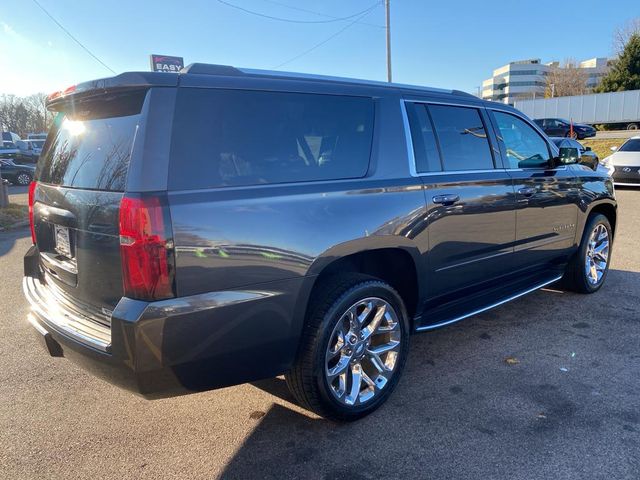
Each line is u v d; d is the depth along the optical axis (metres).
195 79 2.43
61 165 2.89
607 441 2.71
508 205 3.92
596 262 5.33
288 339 2.61
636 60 52.66
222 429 2.94
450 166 3.56
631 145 14.70
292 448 2.74
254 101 2.61
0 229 10.44
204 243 2.29
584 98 43.50
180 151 2.31
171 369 2.29
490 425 2.90
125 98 2.46
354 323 2.93
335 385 2.89
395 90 3.35
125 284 2.24
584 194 4.86
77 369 3.77
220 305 2.34
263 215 2.47
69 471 2.58
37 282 3.33
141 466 2.61
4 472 2.57
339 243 2.74
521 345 4.02
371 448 2.72
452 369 3.63
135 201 2.17
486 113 4.00
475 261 3.72
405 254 3.19
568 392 3.25
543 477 2.44
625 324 4.41
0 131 15.97
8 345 4.23
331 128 2.92
